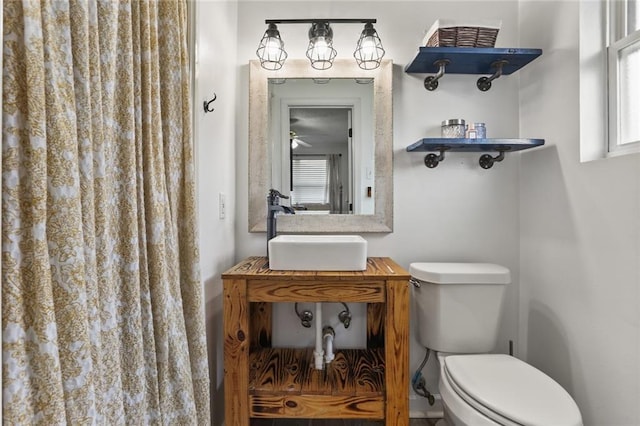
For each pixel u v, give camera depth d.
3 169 0.55
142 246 0.86
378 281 1.38
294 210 1.89
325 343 1.68
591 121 1.44
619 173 1.25
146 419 0.83
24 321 0.57
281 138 1.90
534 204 1.76
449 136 1.77
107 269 0.72
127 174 0.81
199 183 1.36
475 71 1.84
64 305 0.61
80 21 0.65
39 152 0.57
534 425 1.03
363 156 1.89
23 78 0.56
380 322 1.85
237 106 1.90
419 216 1.90
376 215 1.88
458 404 1.23
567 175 1.52
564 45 1.54
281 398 1.40
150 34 0.91
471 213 1.90
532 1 1.77
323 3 1.90
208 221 1.48
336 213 1.89
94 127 0.70
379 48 1.74
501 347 1.89
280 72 1.89
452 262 1.89
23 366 0.55
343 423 1.75
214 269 1.56
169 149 1.01
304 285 1.39
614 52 1.41
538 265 1.72
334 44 1.90
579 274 1.44
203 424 1.09
